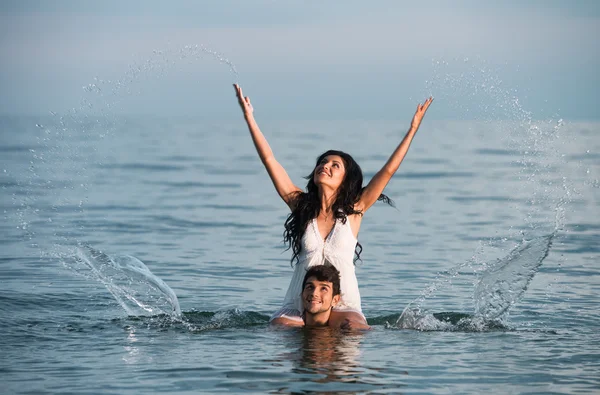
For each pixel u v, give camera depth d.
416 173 43.00
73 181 36.06
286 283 14.13
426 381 7.32
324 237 10.60
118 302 11.61
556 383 7.30
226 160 54.72
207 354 8.35
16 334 9.42
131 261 13.41
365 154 64.00
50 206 26.08
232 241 19.52
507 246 18.81
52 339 9.15
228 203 28.55
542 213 25.42
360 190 10.81
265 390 6.97
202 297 12.70
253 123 11.08
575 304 11.88
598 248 18.25
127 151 64.25
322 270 9.96
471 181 38.09
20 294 12.20
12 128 141.12
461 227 22.45
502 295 10.96
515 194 31.91
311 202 10.69
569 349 8.77
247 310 11.70
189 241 19.39
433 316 10.94
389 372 7.64
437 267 16.00
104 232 20.61
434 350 8.65
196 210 26.17
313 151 68.31
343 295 10.36
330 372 7.60
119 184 35.34
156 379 7.32
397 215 25.55
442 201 29.64
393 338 9.32
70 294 12.30
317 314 10.04
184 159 55.00
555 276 14.61
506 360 8.19
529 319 10.73
